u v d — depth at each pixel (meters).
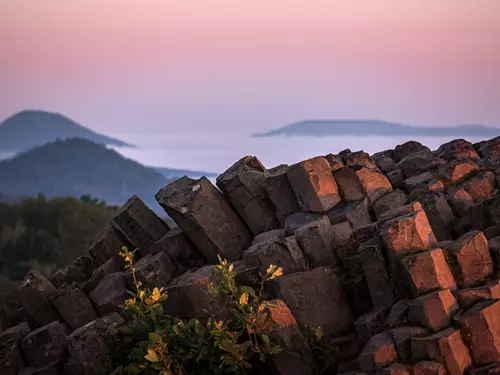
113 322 8.54
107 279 9.40
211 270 8.20
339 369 7.26
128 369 7.16
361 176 9.00
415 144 10.48
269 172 9.68
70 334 8.82
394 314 7.12
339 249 8.28
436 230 8.46
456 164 9.28
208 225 9.00
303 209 8.86
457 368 6.50
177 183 9.37
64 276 10.30
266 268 8.09
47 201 31.30
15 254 27.81
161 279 9.03
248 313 7.20
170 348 7.25
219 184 9.25
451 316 6.80
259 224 9.16
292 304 7.77
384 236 7.38
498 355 6.60
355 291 7.88
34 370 8.88
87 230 30.09
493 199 8.12
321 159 8.92
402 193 8.94
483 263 7.21
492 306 6.69
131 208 9.98
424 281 7.00
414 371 6.53
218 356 7.17
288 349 7.31
